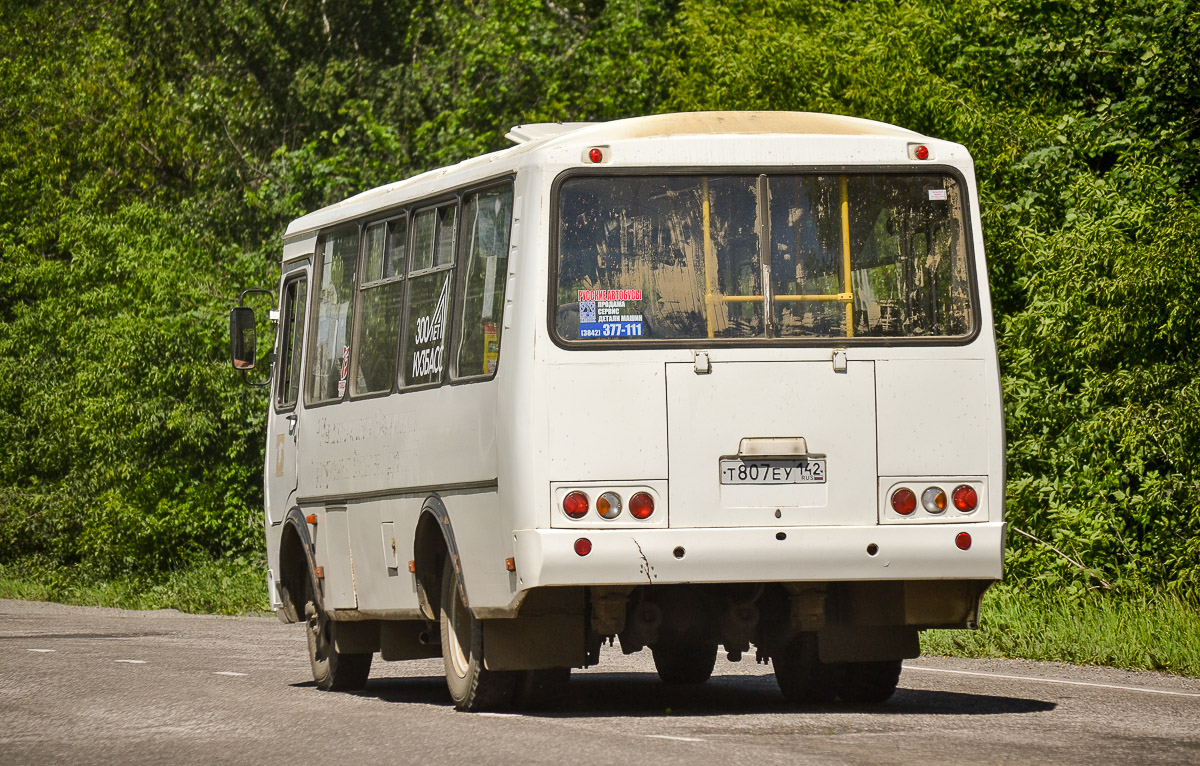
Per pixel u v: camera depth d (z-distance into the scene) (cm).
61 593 5544
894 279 1664
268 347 5031
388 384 1956
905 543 1614
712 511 1599
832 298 1653
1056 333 3033
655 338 1623
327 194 5709
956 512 1638
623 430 1602
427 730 1574
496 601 1666
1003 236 3434
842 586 1708
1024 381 3156
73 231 5944
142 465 5231
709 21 4706
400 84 6800
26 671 2391
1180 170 3509
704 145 1661
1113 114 3672
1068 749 1394
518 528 1600
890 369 1639
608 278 1633
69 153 7681
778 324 1641
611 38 5719
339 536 2097
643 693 2030
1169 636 2397
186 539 5278
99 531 5359
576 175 1645
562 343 1612
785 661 1880
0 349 6444
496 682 1742
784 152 1664
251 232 6391
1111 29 3766
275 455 2355
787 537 1596
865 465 1623
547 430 1596
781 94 4006
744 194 1658
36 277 6281
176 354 5138
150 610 4794
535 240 1633
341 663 2167
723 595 1705
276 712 1781
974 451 1647
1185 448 2844
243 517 5153
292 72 7119
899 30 3856
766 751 1377
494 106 5828
